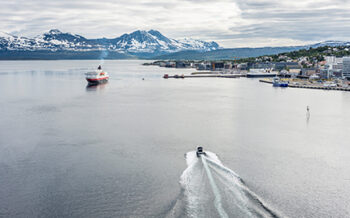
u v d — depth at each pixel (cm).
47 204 5475
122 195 5738
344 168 7188
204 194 5569
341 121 12406
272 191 5881
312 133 10425
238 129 10906
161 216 5016
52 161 7562
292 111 14688
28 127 11081
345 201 5578
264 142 9288
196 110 14838
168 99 18825
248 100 18525
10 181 6400
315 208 5316
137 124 11619
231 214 4906
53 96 19950
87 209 5294
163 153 8156
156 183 6209
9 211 5262
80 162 7488
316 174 6794
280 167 7181
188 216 4881
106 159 7694
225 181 6106
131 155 7994
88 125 11419
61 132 10381
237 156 7944
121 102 17450
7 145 8888
